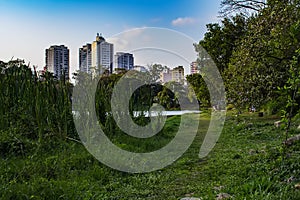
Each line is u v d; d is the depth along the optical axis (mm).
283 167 4188
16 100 6656
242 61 8016
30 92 6617
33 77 6914
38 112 6277
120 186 4312
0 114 6250
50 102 6723
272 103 8484
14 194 3330
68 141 6520
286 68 7078
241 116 11500
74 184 3867
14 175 4031
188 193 4016
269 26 7039
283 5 6570
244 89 8609
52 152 5516
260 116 11734
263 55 7250
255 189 3551
